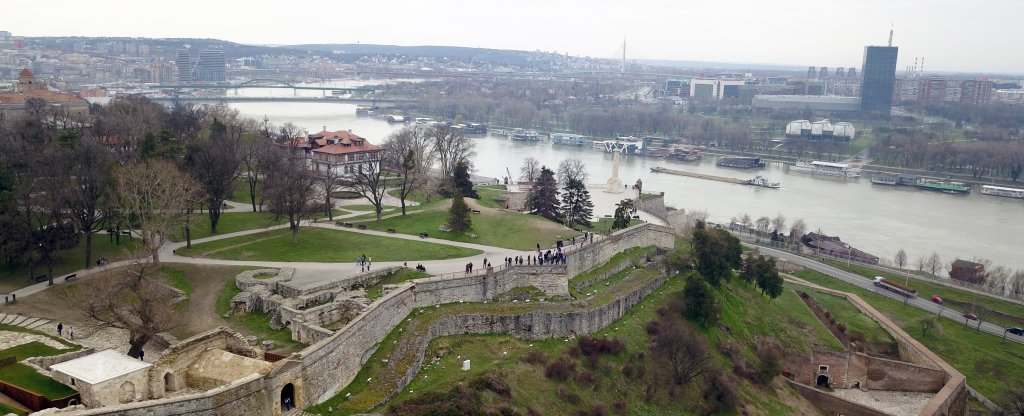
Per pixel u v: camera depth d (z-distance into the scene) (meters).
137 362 79.38
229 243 140.12
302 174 159.50
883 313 181.38
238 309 108.19
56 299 111.62
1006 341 168.12
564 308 124.69
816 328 161.75
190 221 141.25
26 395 74.00
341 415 82.75
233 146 178.25
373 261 131.25
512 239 152.25
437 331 111.06
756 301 168.38
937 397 134.88
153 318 94.19
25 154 153.62
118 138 182.12
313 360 82.94
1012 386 147.38
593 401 111.00
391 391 90.44
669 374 125.50
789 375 149.50
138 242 139.12
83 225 124.06
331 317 104.12
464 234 152.75
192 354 81.88
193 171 147.62
